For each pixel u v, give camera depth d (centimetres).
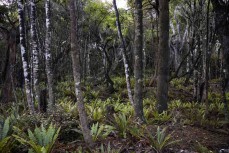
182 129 989
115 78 2706
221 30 1127
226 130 1052
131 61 3098
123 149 686
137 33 989
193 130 1003
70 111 989
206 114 1238
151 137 704
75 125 787
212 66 3038
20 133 640
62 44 2358
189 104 1609
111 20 2541
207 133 995
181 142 831
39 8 1980
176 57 3278
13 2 1767
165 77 1221
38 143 598
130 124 879
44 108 1218
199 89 1786
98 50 3122
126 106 1321
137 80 996
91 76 2817
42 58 1820
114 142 725
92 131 723
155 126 965
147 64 3638
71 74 2970
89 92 2003
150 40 3241
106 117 987
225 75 1108
